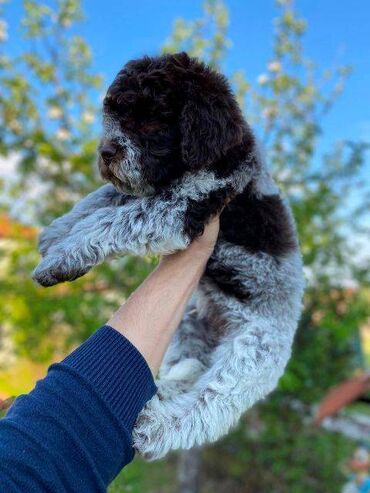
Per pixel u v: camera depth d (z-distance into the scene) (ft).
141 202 1.83
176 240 1.71
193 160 1.71
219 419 1.77
